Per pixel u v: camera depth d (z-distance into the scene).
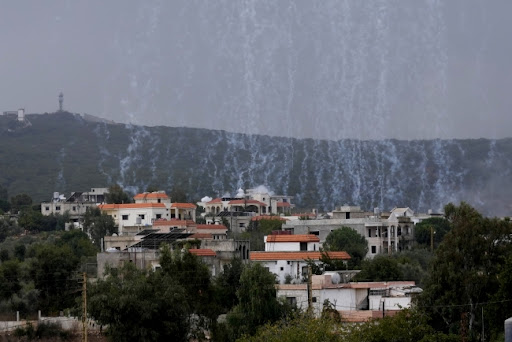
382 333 187.50
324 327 185.62
